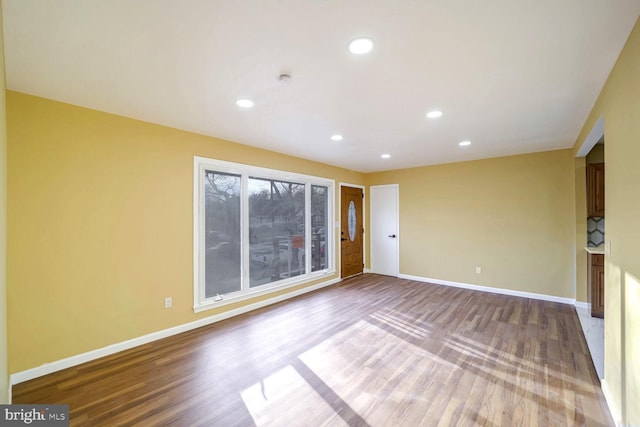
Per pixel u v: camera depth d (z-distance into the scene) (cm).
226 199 379
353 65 192
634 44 153
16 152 228
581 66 193
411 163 538
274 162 438
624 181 173
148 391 218
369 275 621
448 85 221
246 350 282
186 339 307
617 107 184
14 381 225
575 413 193
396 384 226
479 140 378
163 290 312
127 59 184
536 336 311
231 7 138
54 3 133
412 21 149
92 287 265
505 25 152
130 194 289
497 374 239
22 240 230
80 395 213
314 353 276
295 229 483
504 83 218
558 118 294
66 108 251
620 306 181
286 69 197
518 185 463
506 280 475
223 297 367
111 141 276
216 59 184
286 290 454
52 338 244
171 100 247
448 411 196
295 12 142
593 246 413
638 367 154
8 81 211
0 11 116
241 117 289
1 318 132
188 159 335
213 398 210
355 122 305
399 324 346
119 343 280
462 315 377
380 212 629
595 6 139
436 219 549
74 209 255
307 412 195
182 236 329
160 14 142
